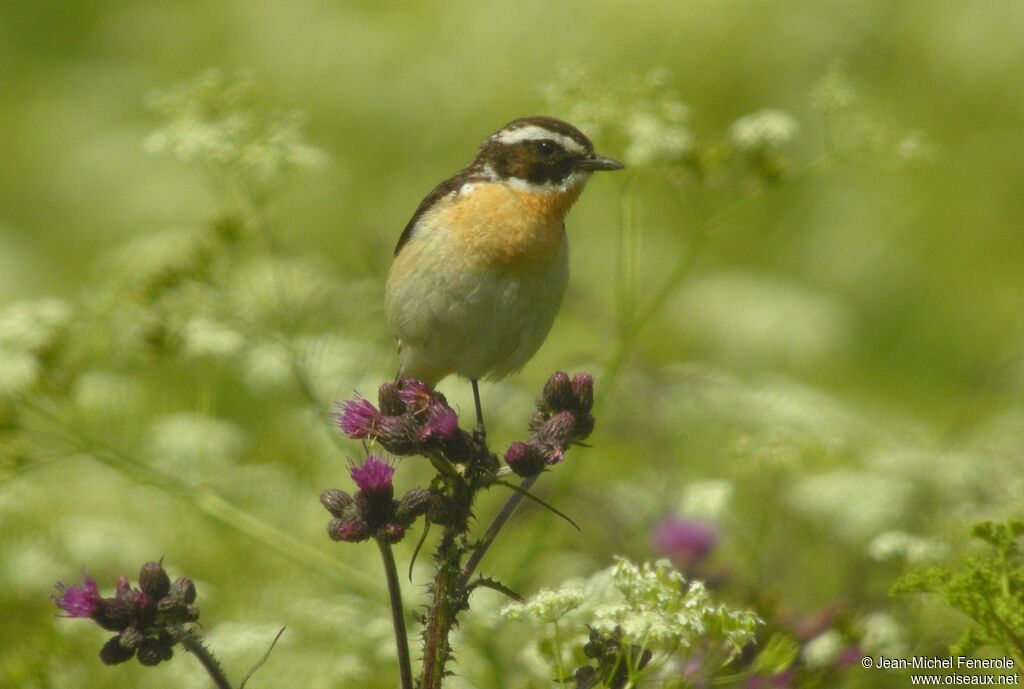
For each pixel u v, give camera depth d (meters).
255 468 11.64
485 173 10.00
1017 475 11.13
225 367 12.94
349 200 18.44
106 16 21.58
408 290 9.87
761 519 10.80
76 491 12.15
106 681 9.46
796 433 11.32
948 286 19.19
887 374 18.67
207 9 20.30
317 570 10.29
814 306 17.91
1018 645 7.27
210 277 11.52
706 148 11.35
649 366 12.22
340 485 11.79
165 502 11.50
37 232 19.80
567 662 8.12
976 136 19.08
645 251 18.42
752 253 19.16
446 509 6.55
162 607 6.61
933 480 10.89
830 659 8.64
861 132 11.62
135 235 19.12
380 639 9.70
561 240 9.95
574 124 11.41
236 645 9.43
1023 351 16.31
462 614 9.16
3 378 10.62
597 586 8.23
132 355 11.72
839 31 18.42
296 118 11.54
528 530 11.04
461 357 10.00
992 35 18.62
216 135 11.27
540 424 7.18
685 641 6.74
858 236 19.17
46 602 10.77
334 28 19.30
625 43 18.34
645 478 11.64
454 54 18.97
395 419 6.72
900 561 9.97
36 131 20.56
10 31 21.61
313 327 12.09
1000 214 19.19
